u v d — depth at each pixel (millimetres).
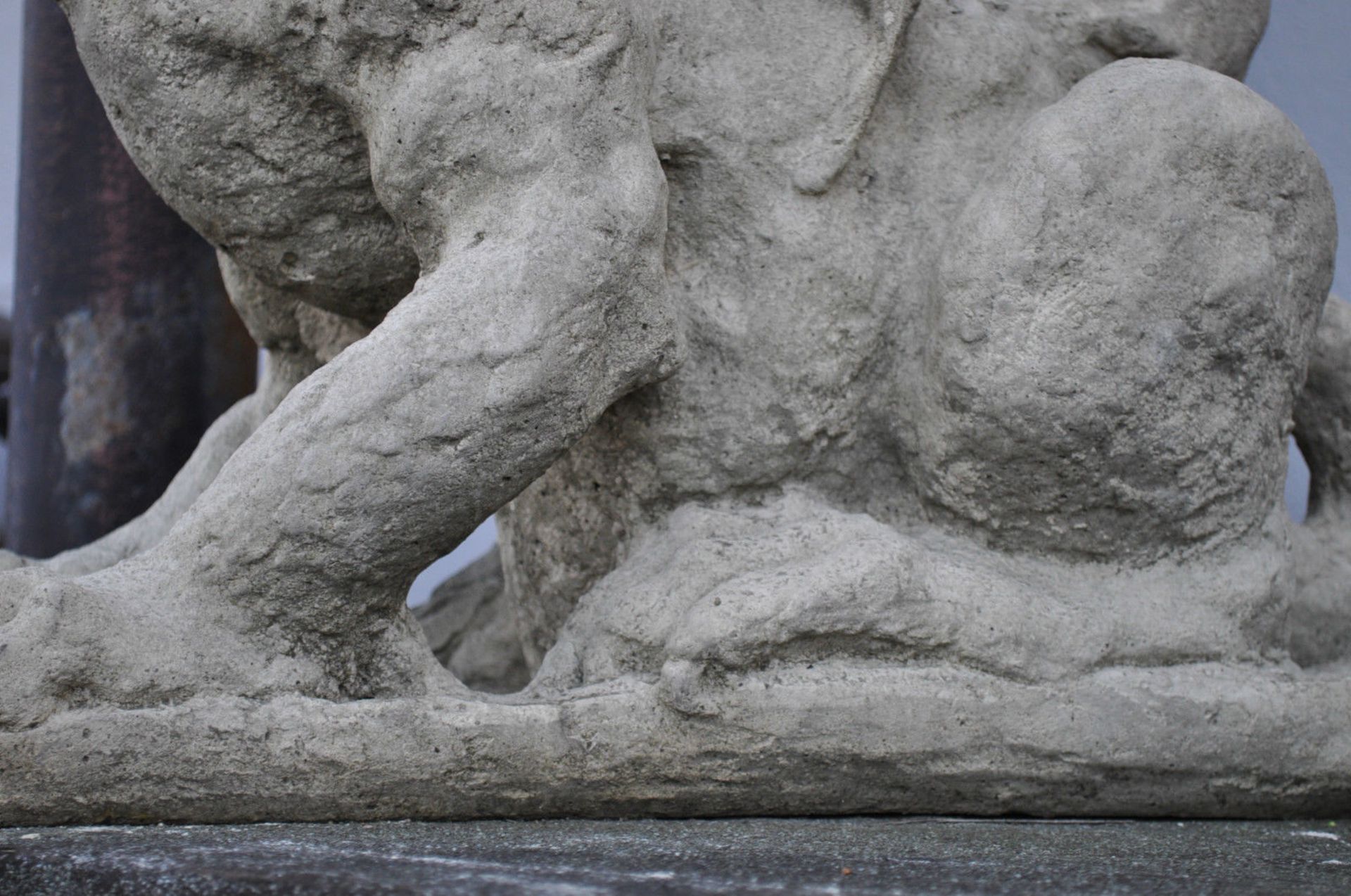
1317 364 2465
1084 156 2014
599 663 1950
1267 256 2084
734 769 1871
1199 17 2365
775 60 2098
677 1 2078
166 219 3541
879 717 1883
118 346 3521
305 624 1811
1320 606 2344
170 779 1711
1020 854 1694
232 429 2609
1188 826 1990
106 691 1704
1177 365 2031
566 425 1846
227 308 3607
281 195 2012
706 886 1473
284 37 1882
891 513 2168
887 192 2154
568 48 1850
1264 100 2148
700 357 2078
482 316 1792
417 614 2863
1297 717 2057
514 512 2289
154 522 2559
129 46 1928
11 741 1651
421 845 1636
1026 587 2021
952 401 2045
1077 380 1991
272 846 1596
